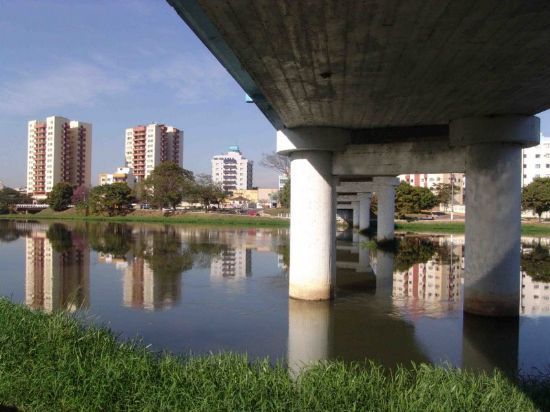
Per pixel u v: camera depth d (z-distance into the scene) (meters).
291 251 17.42
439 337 12.38
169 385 7.34
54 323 10.07
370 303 16.53
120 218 87.25
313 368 8.21
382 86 11.61
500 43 8.66
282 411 6.54
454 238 44.44
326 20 7.76
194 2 7.62
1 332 9.55
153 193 98.38
